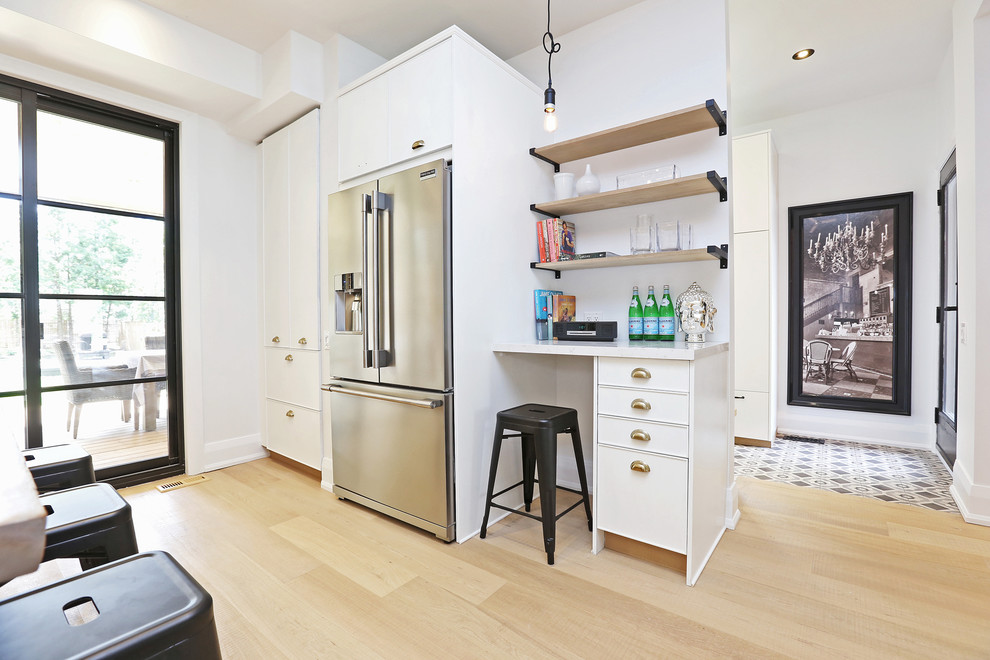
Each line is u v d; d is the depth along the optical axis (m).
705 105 2.04
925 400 3.60
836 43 3.01
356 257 2.53
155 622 0.70
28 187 2.55
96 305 2.81
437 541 2.17
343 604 1.69
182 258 3.09
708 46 2.31
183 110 3.08
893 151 3.65
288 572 1.90
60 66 2.53
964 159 2.41
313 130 2.91
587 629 1.55
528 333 2.64
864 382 3.83
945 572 1.86
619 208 2.61
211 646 0.76
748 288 3.74
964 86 2.41
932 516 2.39
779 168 4.10
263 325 3.42
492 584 1.81
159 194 3.07
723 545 2.10
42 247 2.62
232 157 3.34
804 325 4.06
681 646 1.46
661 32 2.44
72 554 1.09
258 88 2.94
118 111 2.85
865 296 3.80
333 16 2.60
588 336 2.46
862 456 3.44
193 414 3.12
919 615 1.60
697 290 2.28
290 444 3.16
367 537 2.20
